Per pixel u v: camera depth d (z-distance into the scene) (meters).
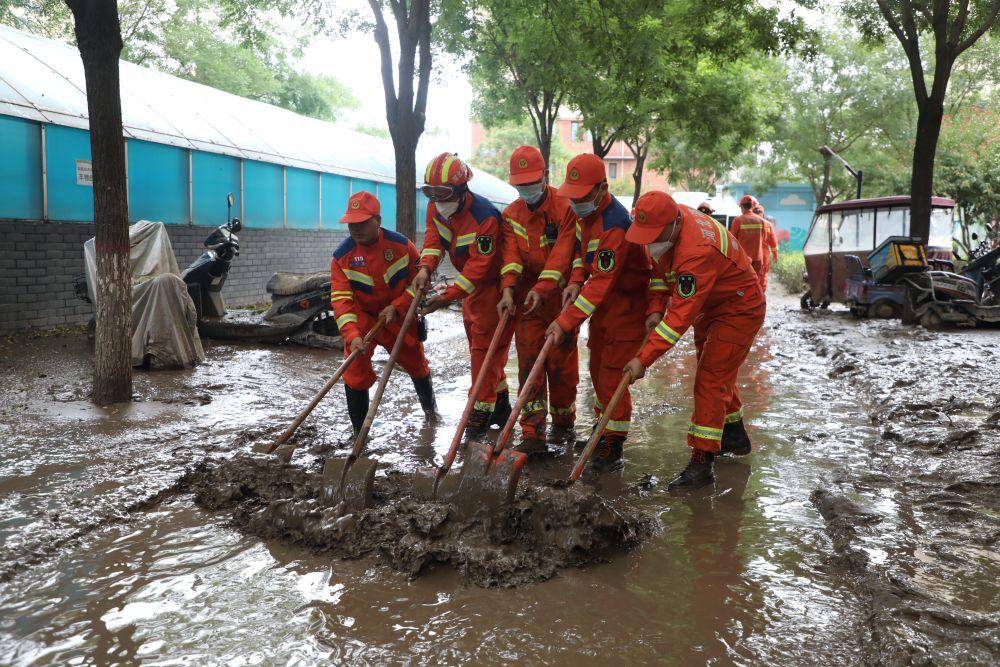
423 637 2.76
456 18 13.83
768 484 4.53
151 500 4.03
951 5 12.84
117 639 2.71
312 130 17.61
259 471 4.25
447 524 3.56
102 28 5.61
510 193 26.83
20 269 9.20
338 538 3.51
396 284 5.30
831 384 7.62
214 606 2.96
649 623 2.88
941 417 5.86
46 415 5.59
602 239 4.48
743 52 13.94
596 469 4.78
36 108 9.45
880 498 4.21
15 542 3.38
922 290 11.82
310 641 2.71
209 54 25.39
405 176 10.20
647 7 12.53
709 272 4.18
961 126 25.52
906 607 2.89
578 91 16.36
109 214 5.84
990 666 2.56
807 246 15.22
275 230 14.66
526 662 2.61
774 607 3.01
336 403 6.57
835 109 27.48
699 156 28.78
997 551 3.49
